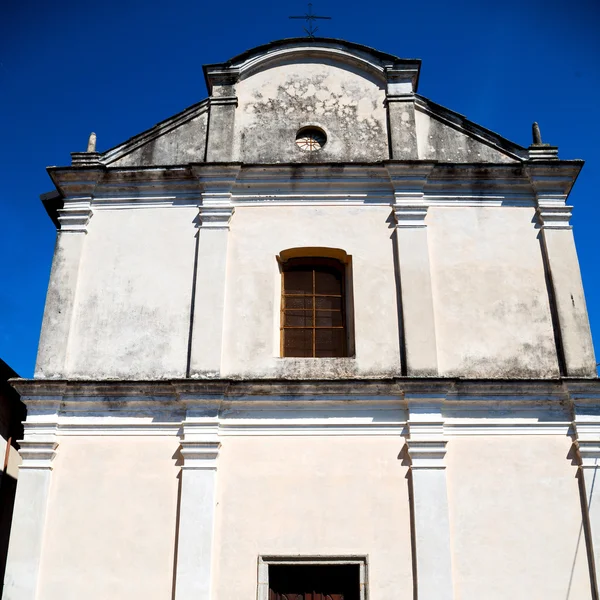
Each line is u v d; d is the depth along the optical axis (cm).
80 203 1352
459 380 1166
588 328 1230
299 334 1289
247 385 1172
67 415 1187
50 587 1088
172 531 1111
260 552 1095
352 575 1105
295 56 1477
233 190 1352
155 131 1409
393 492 1127
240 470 1144
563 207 1322
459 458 1146
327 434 1162
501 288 1273
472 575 1076
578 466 1141
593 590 1072
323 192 1348
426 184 1348
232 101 1423
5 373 1481
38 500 1128
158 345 1238
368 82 1452
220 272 1278
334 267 1346
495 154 1380
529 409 1175
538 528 1105
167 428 1172
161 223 1335
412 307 1243
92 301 1276
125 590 1083
